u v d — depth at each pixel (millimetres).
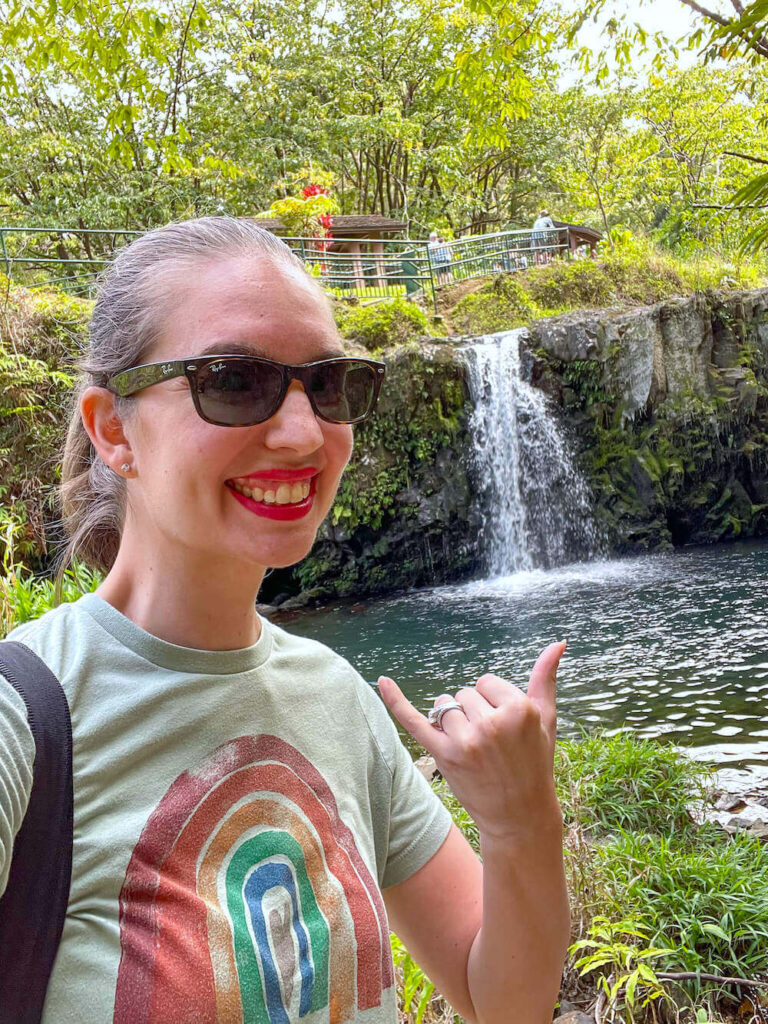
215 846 501
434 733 524
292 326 527
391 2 14844
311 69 14578
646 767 2514
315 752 582
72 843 468
